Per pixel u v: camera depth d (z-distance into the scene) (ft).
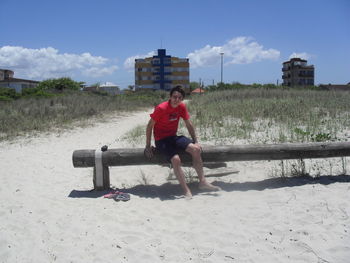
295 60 273.13
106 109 63.46
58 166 21.91
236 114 36.76
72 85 141.08
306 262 9.48
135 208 13.66
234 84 130.31
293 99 49.42
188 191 14.90
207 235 11.26
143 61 267.39
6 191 16.48
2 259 10.20
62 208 13.85
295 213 12.43
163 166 19.76
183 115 15.74
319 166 17.98
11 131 35.91
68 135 35.53
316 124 28.50
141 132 32.19
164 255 10.18
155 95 138.10
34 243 11.04
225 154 15.69
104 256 10.16
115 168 19.85
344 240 10.35
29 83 191.21
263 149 15.74
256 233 11.25
